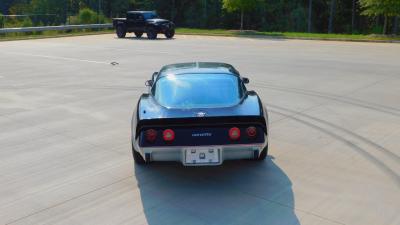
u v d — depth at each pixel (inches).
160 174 237.0
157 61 711.7
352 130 310.0
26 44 1081.4
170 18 2436.0
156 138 206.7
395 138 290.5
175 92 228.7
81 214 195.2
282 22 2279.8
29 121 353.4
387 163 246.4
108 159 261.9
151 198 208.4
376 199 202.2
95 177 235.1
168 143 205.6
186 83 234.4
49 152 277.6
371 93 434.0
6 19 1670.8
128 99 428.5
